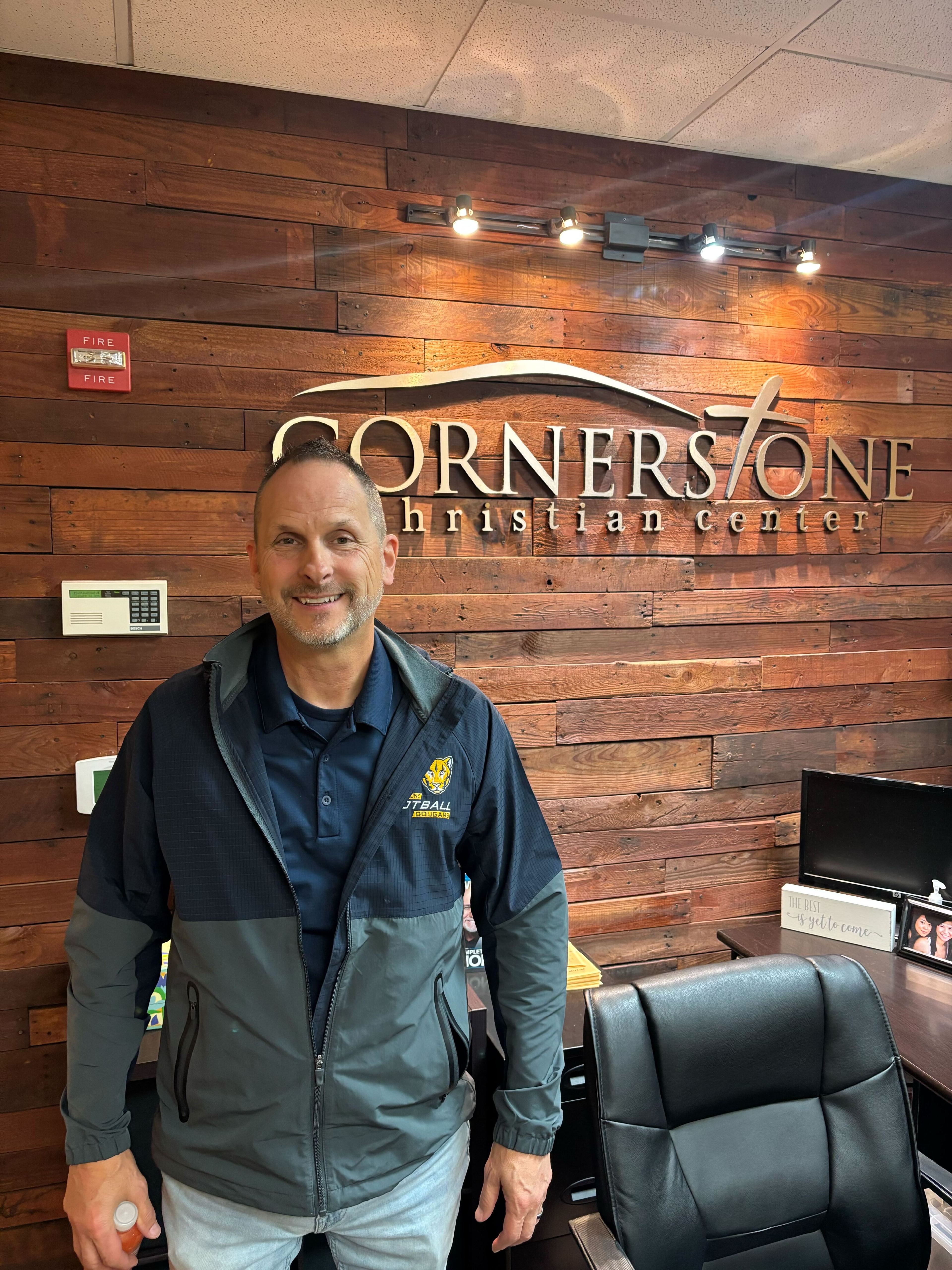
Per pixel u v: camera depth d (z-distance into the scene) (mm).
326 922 1163
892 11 1716
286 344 2045
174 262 1965
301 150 2029
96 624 1934
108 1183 1140
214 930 1136
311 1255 1315
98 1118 1146
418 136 2109
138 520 1975
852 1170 1374
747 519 2438
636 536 2338
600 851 2354
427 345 2143
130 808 1176
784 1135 1388
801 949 2137
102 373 1927
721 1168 1346
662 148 2303
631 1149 1297
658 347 2330
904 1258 1361
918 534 2605
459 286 2160
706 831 2443
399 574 2152
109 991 1174
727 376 2395
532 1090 1233
